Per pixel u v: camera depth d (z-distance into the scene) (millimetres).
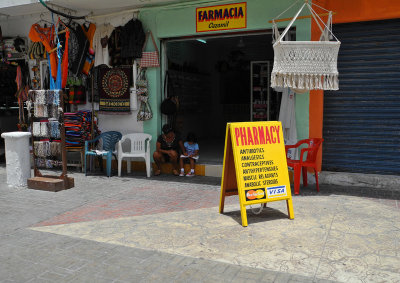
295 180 5848
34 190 6359
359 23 6230
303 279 3113
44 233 4273
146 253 3670
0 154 9336
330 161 6641
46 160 6906
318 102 6402
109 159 7320
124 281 3111
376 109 6262
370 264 3375
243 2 6734
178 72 9547
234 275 3195
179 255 3615
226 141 4711
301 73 5168
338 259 3480
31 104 6676
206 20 7074
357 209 5043
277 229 4297
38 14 8484
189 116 10711
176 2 7227
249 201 4457
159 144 7461
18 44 8812
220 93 12711
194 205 5387
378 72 6199
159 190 6289
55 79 6695
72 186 6547
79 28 7605
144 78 7715
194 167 7500
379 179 6160
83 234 4223
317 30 6312
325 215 4793
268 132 4699
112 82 7910
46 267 3385
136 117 7906
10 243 3973
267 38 10695
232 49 12008
